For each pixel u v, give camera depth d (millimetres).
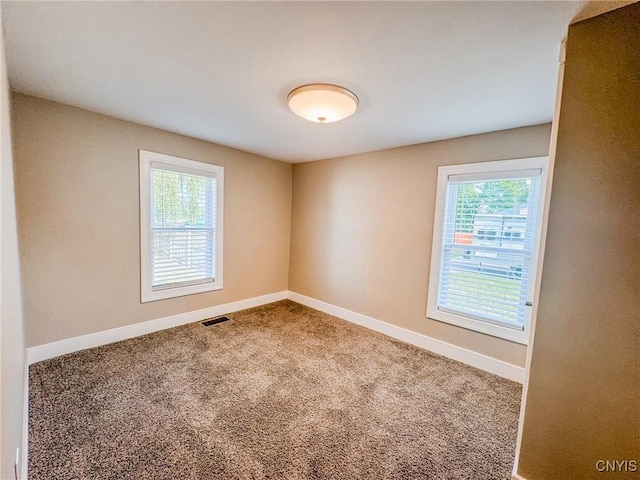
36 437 1552
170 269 3129
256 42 1395
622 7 1090
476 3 1104
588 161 1170
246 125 2594
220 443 1581
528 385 1350
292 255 4367
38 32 1340
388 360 2631
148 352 2561
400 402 2020
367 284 3432
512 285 2432
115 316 2723
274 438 1637
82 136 2408
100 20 1258
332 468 1459
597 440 1199
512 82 1689
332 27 1267
